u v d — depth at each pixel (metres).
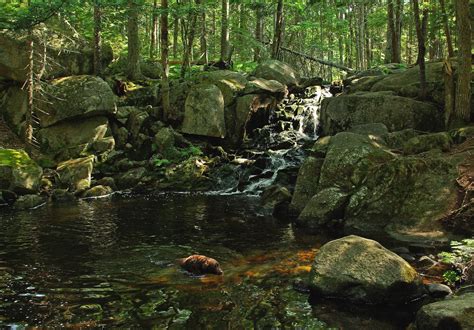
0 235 9.09
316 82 20.55
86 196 13.30
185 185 14.41
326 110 14.48
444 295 5.75
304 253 7.82
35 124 15.89
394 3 22.23
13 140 15.81
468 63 11.47
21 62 16.25
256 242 8.55
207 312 5.51
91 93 15.80
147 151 15.62
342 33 32.88
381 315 5.39
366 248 6.09
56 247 8.27
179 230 9.50
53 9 11.91
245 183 14.23
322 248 6.40
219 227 9.73
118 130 16.12
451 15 16.69
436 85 13.58
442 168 9.21
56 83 16.12
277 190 11.83
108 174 14.59
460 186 8.79
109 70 19.05
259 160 14.80
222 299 5.89
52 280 6.57
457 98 11.73
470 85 12.26
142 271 6.94
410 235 8.34
